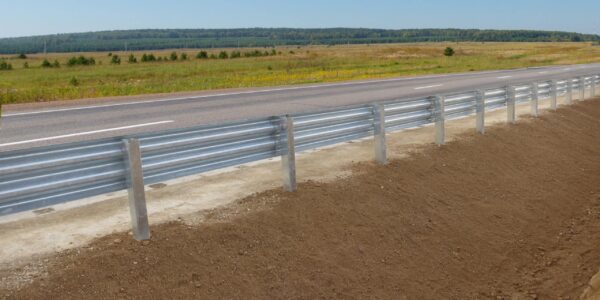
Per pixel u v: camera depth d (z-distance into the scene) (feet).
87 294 13.00
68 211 18.33
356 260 18.04
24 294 12.54
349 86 75.36
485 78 92.94
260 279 15.48
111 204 19.22
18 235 15.94
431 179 25.79
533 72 114.32
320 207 19.98
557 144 38.32
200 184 22.03
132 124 38.09
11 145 29.91
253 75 123.24
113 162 15.05
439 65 166.20
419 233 21.11
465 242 22.00
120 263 14.30
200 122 38.75
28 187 13.11
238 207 18.94
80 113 44.60
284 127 20.06
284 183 20.79
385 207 21.67
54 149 13.53
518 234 24.54
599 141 43.14
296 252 17.12
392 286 17.67
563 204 29.43
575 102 53.06
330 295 16.17
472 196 25.95
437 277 19.24
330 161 26.48
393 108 26.58
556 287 20.79
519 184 29.53
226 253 15.93
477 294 19.25
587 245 24.88
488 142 33.58
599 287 20.18
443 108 30.32
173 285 14.12
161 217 17.69
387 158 27.30
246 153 18.80
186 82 99.40
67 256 14.44
